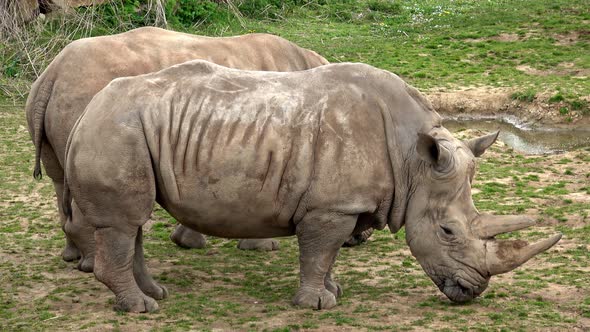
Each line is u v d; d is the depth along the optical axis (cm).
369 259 1772
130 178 1343
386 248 1855
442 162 1374
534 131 3148
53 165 1738
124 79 1393
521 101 3325
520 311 1402
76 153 1353
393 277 1633
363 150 1370
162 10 3819
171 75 1400
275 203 1370
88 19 3644
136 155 1343
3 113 3072
